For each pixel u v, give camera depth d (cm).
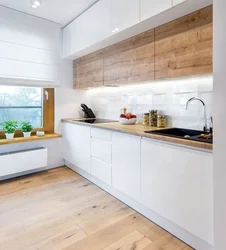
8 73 269
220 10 115
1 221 186
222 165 118
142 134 183
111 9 219
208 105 198
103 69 270
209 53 154
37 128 324
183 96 221
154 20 181
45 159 312
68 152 328
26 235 166
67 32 311
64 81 343
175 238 164
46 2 244
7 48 266
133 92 285
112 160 229
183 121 222
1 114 292
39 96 326
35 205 215
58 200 227
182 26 173
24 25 278
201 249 148
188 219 150
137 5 188
